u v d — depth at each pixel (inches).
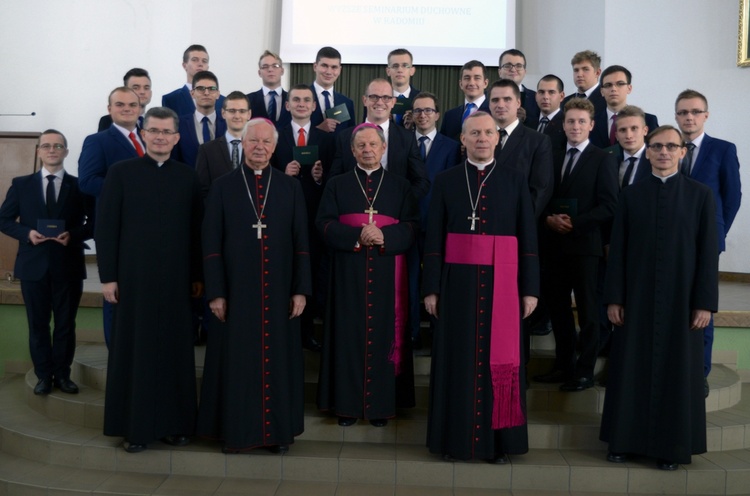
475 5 384.8
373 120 178.7
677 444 147.8
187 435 157.5
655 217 153.2
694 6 330.0
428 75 389.7
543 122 212.2
